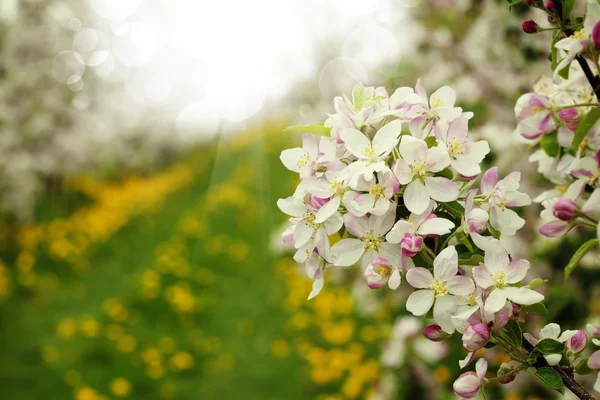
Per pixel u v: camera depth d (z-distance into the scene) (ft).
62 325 16.85
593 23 3.51
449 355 8.76
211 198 27.45
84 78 34.37
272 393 13.51
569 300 7.51
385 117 3.88
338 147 3.78
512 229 3.70
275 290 18.98
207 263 21.94
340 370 12.62
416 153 3.50
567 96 4.05
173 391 14.16
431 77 9.77
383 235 3.61
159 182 39.75
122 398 13.92
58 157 28.84
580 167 3.63
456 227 3.76
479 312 3.55
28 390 14.24
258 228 23.91
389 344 8.77
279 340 15.79
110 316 18.01
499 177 7.85
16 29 27.45
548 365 3.59
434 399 8.29
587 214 3.50
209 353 16.20
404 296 9.55
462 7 9.09
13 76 27.27
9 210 26.32
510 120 8.49
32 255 23.89
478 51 8.77
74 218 30.22
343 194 3.62
